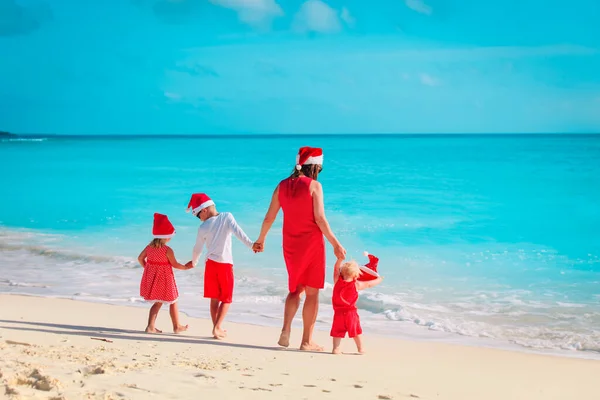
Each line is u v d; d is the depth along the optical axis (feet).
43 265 38.93
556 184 88.07
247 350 19.60
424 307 28.43
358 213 58.90
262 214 56.90
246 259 39.73
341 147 306.35
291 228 20.42
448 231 49.08
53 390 11.96
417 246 43.21
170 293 22.58
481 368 18.66
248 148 286.87
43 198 73.87
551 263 37.88
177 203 67.10
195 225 51.42
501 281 33.50
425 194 75.36
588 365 19.38
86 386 12.48
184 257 39.52
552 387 16.56
